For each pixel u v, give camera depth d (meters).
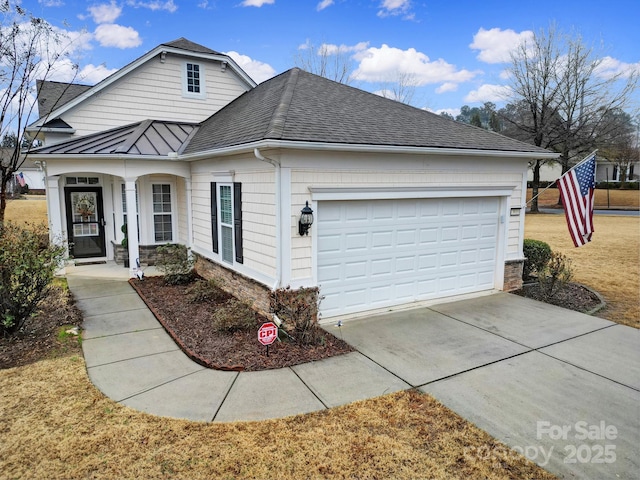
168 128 12.62
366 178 7.61
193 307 8.56
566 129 30.23
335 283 7.76
